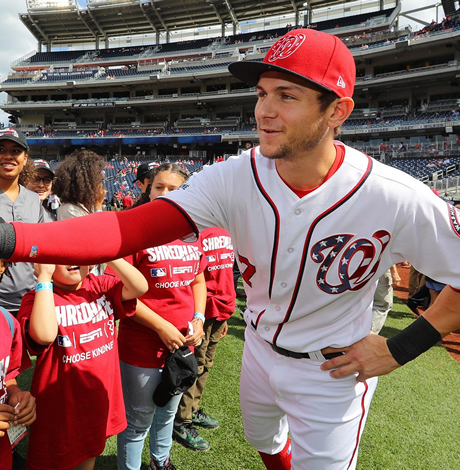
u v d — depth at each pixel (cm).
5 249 105
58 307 182
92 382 188
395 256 145
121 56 4269
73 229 116
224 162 148
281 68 113
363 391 161
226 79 3700
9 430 158
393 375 400
